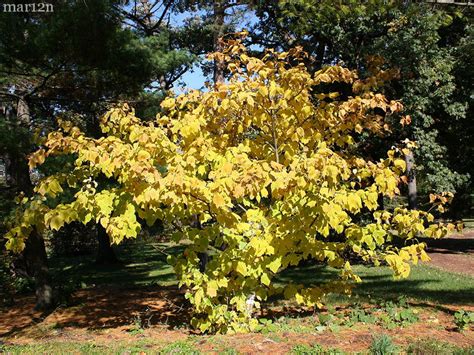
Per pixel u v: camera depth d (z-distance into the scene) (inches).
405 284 387.5
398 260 199.2
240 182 154.3
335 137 218.5
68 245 877.8
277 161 200.8
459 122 627.8
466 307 274.2
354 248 204.1
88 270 618.8
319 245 205.5
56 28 297.9
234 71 224.1
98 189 318.0
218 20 462.9
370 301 295.3
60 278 471.5
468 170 655.8
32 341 256.5
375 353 165.8
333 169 161.8
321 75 195.0
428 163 553.6
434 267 520.1
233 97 188.2
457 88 591.2
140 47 350.6
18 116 349.7
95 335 258.7
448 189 556.1
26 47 299.9
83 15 300.4
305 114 203.8
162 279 512.1
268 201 230.4
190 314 275.9
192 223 215.5
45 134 351.6
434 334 201.0
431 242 797.2
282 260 199.6
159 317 293.4
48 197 304.3
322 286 227.6
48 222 186.2
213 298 209.9
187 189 159.8
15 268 466.3
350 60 558.6
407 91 524.1
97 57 320.5
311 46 577.3
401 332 205.3
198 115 204.1
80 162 196.9
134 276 549.0
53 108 418.0
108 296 399.2
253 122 204.5
